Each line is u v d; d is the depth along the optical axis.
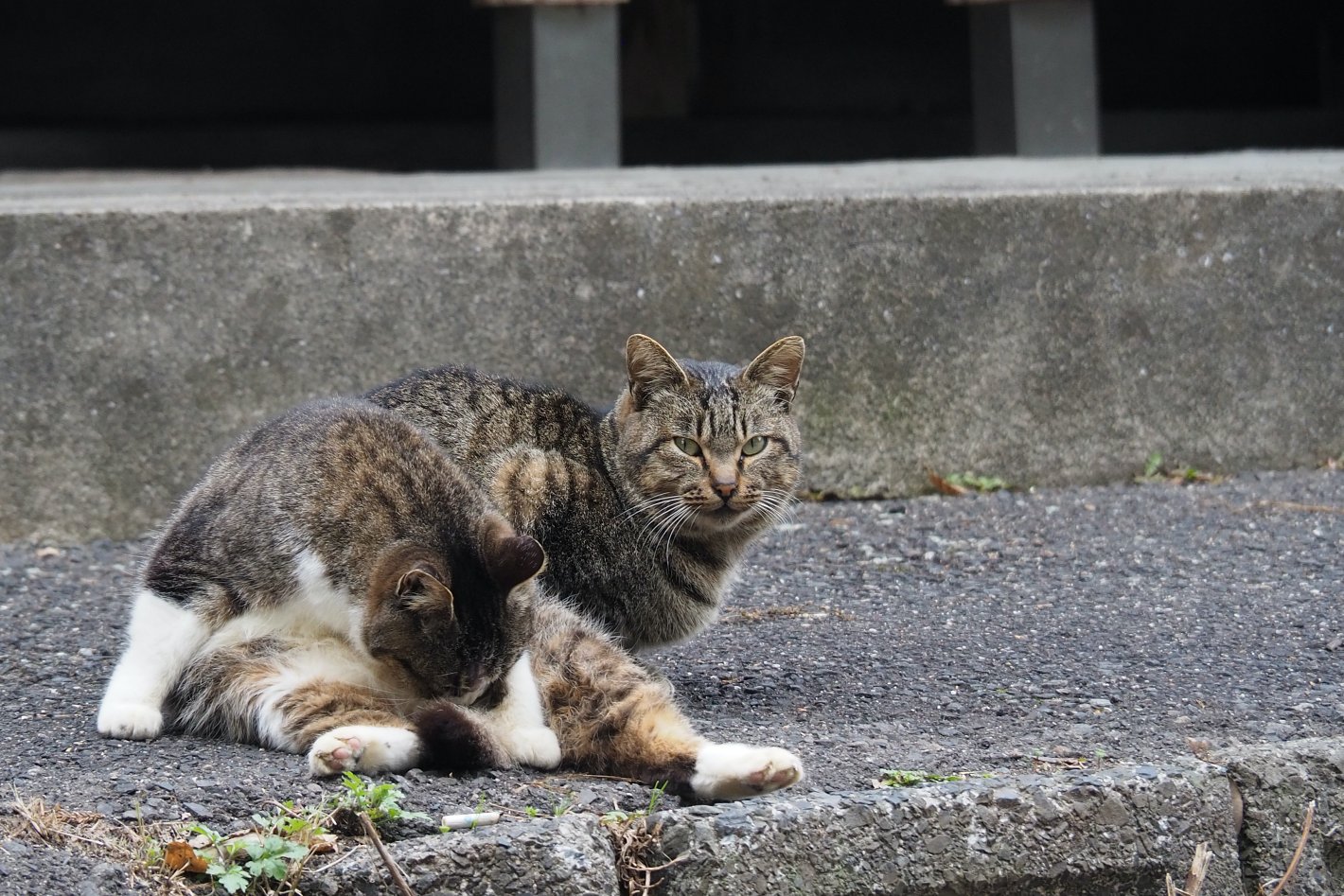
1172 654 7.14
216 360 9.45
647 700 5.55
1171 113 20.98
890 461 10.27
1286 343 10.73
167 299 9.36
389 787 4.96
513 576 5.62
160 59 20.47
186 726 5.86
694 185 11.31
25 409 9.24
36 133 18.72
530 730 5.54
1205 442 10.69
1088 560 8.85
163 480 9.45
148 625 5.79
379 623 5.61
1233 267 10.59
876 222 10.11
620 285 9.89
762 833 4.94
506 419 6.78
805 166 14.66
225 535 5.79
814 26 21.39
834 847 5.00
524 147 15.61
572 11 15.14
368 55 21.08
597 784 5.30
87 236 9.23
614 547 6.67
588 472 6.70
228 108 20.78
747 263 10.01
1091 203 10.35
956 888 5.11
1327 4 21.73
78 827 4.81
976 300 10.27
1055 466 10.49
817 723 6.21
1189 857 5.36
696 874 4.87
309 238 9.48
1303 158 14.12
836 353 10.15
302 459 5.90
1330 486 10.25
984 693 6.61
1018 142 15.59
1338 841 5.64
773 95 21.42
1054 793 5.23
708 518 6.72
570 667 5.73
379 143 19.83
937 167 13.52
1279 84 22.33
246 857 4.67
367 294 9.59
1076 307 10.41
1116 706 6.41
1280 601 7.99
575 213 9.77
